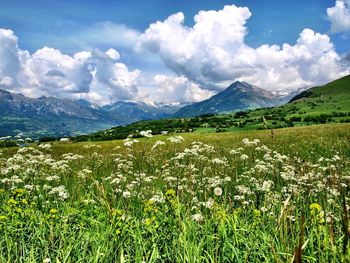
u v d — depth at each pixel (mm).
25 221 5766
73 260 4496
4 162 11156
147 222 4871
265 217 5277
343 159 13422
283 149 19453
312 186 7500
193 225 4789
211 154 13922
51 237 4828
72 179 10109
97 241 4801
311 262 4113
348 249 3535
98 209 6125
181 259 4262
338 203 5949
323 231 4473
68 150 25938
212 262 4102
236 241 4480
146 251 4637
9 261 4348
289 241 4492
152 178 9383
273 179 8859
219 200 6914
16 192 6805
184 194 6945
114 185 8148
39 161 10641
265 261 4203
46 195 7590
